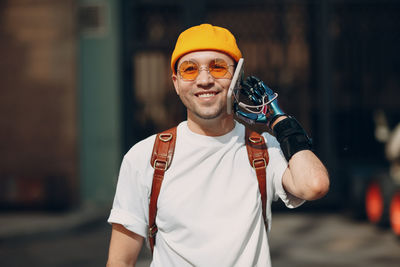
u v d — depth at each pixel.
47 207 10.52
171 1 10.82
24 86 10.56
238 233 1.73
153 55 11.02
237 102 1.83
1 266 6.31
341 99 11.04
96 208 10.50
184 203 1.74
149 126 11.09
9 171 10.56
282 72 10.96
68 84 10.55
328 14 10.72
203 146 1.78
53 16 10.50
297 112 10.96
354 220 9.28
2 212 10.16
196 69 1.75
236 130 1.85
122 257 1.85
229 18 10.96
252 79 1.89
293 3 10.80
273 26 10.93
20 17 10.51
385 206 8.00
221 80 1.75
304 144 1.75
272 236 8.09
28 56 10.53
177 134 1.83
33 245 7.59
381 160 10.94
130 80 10.83
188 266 1.74
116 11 10.61
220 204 1.75
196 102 1.76
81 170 10.63
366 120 11.02
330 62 10.72
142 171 1.80
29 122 10.57
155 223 1.80
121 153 10.67
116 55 10.63
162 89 11.05
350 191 9.40
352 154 10.98
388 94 10.99
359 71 10.98
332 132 10.73
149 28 10.95
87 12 10.59
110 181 10.62
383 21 10.88
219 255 1.72
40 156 10.56
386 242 7.55
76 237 8.18
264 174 1.79
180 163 1.78
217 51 1.75
